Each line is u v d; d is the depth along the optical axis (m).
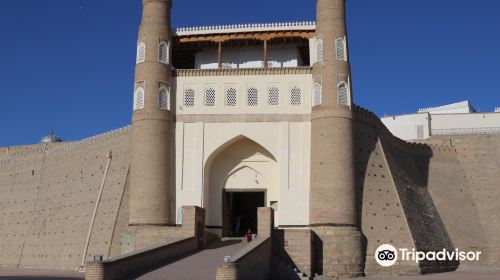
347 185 26.64
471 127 43.62
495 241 34.19
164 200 27.41
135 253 18.55
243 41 30.02
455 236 33.91
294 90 28.42
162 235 26.08
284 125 28.11
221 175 29.17
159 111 28.09
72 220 34.81
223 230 28.72
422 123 43.84
